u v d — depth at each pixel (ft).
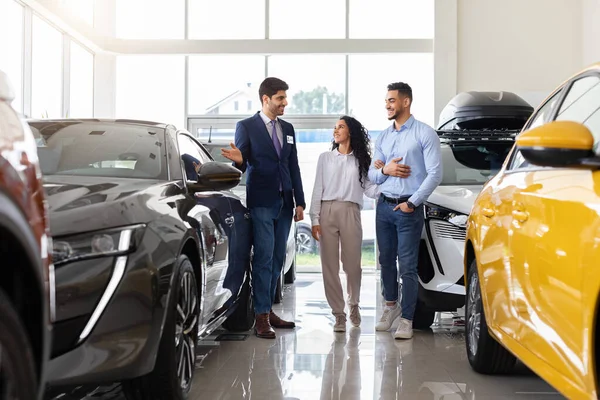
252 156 16.92
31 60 28.76
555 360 7.80
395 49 35.96
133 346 7.94
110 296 7.80
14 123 5.37
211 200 12.76
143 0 37.32
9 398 4.52
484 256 11.04
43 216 5.24
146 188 9.77
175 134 12.75
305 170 36.86
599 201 6.69
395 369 13.34
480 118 23.34
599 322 6.68
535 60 35.83
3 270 4.87
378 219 17.53
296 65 36.83
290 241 25.73
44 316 4.99
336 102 36.86
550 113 10.02
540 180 8.66
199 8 37.37
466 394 11.34
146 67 37.14
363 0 37.06
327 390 11.75
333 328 18.02
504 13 35.83
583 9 35.29
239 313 17.13
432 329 18.24
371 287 29.12
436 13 35.53
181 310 9.75
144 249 8.30
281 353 14.92
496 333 10.57
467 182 20.02
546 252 7.95
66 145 11.57
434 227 16.66
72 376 7.59
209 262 11.61
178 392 9.47
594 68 8.87
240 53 36.35
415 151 16.89
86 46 35.14
